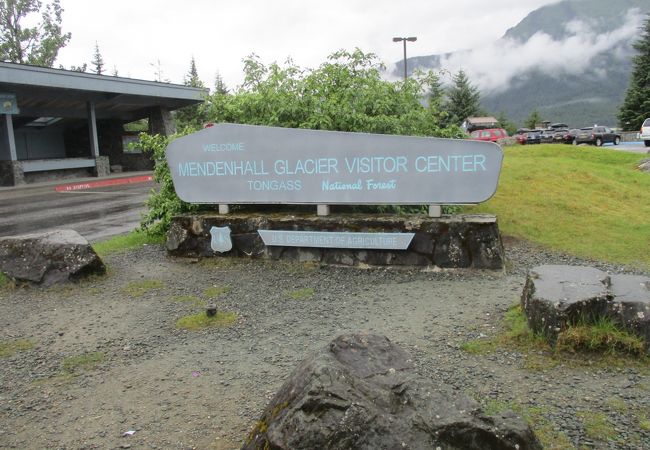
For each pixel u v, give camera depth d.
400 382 2.75
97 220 12.23
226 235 7.28
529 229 8.55
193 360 4.45
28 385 4.14
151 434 3.40
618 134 40.06
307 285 6.28
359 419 2.46
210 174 7.46
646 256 7.34
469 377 3.91
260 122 8.30
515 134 47.53
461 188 6.38
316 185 6.95
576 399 3.57
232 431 3.39
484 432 2.48
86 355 4.62
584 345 4.10
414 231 6.54
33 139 29.78
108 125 30.62
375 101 8.29
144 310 5.68
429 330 4.81
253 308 5.61
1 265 6.64
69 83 21.95
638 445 3.05
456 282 6.16
